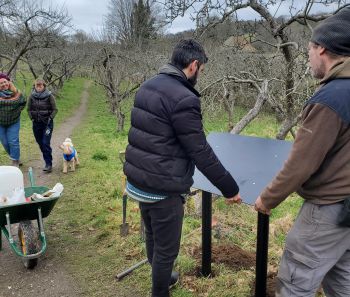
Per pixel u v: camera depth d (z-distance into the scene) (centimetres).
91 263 412
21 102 747
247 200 272
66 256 431
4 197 401
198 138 258
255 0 527
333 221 212
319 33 212
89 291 364
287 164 212
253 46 679
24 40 2089
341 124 199
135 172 278
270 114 1355
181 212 291
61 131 1507
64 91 3325
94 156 933
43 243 394
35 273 398
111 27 2550
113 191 639
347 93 197
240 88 784
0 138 767
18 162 784
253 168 310
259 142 350
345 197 209
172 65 273
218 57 794
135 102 281
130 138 284
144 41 1903
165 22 548
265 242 304
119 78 1560
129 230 479
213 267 377
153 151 268
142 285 366
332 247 217
